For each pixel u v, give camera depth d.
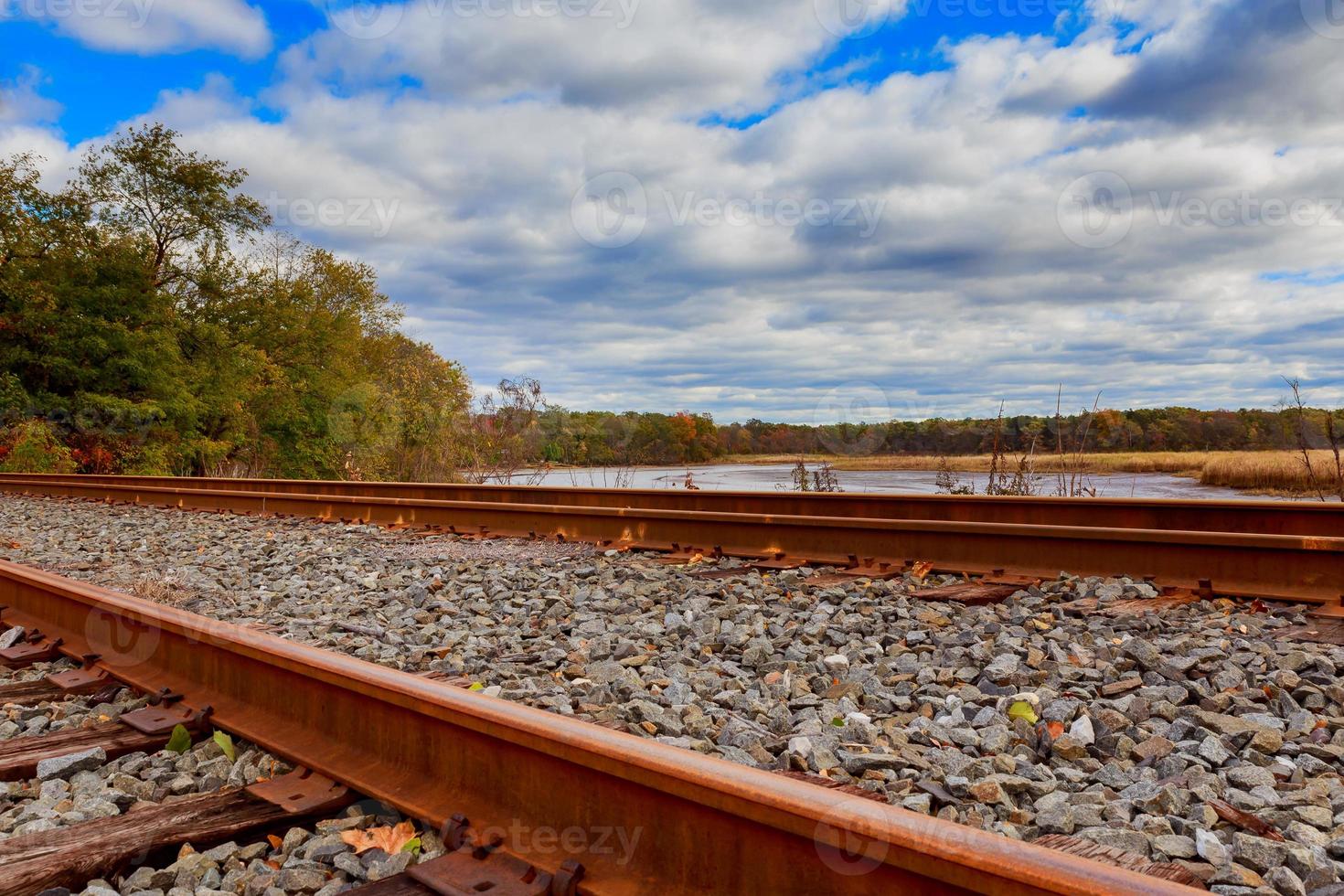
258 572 7.47
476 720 2.37
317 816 2.54
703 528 7.53
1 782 2.91
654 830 2.02
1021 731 3.20
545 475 18.00
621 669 4.05
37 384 29.92
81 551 9.02
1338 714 3.33
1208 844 2.23
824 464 12.36
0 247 30.00
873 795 2.24
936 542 6.35
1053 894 1.41
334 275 37.81
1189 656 4.00
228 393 32.88
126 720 3.37
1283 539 5.07
